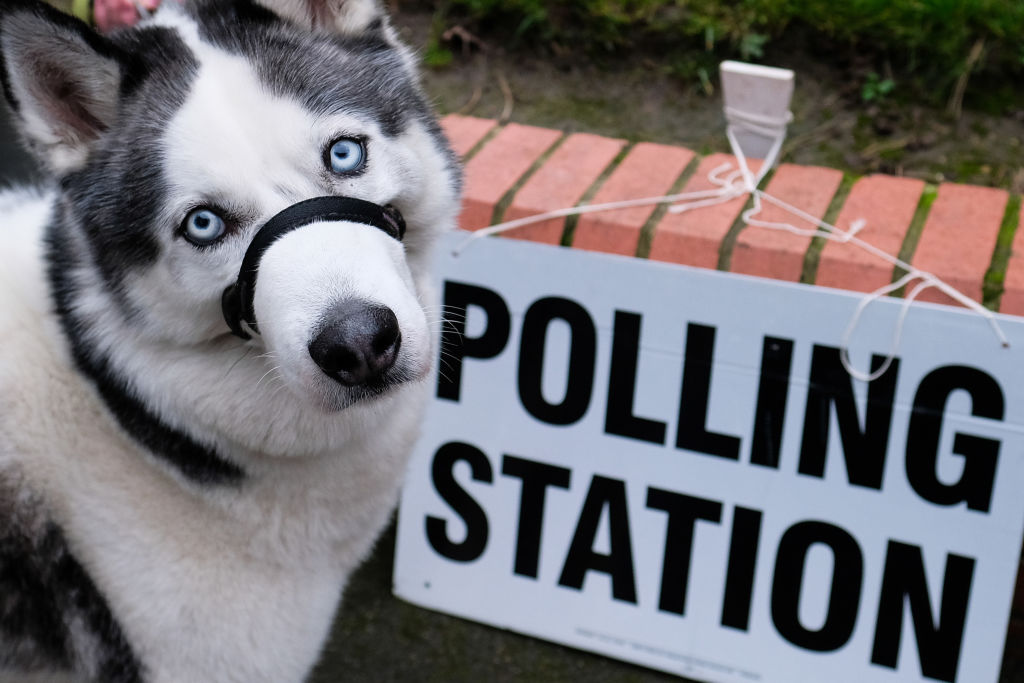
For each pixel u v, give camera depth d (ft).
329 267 4.72
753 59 11.29
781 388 7.98
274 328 4.79
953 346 7.48
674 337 8.19
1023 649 8.39
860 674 8.12
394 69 5.93
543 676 8.68
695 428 8.28
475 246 8.64
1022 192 9.66
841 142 10.55
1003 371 7.38
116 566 6.00
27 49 5.20
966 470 7.61
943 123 10.56
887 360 7.64
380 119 5.52
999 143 10.29
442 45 12.10
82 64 5.33
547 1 11.80
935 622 7.86
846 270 8.09
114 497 5.97
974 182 9.91
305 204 4.97
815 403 7.91
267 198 5.02
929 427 7.65
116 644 6.16
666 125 11.05
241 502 6.07
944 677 7.88
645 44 11.56
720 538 8.34
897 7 10.91
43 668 6.20
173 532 6.06
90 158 5.53
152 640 6.13
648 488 8.49
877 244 8.32
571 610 8.86
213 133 5.00
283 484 6.13
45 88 5.37
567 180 9.39
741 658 8.40
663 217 8.73
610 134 11.02
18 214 6.43
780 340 7.90
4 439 5.77
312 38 5.67
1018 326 7.27
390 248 5.09
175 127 5.06
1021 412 7.38
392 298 4.84
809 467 8.02
